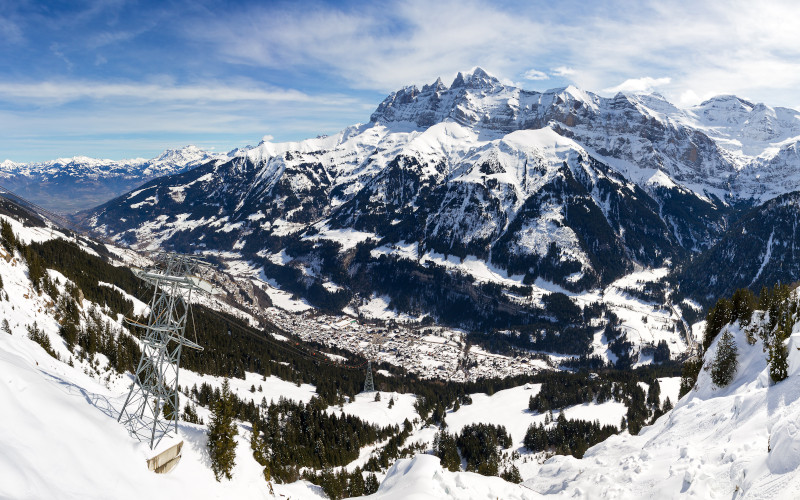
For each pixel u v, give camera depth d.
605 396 158.50
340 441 130.75
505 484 48.78
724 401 49.78
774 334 54.84
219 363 162.38
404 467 55.09
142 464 45.88
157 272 54.56
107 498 38.25
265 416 131.38
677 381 177.25
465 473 49.38
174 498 45.84
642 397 155.62
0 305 91.06
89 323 117.75
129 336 130.88
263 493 62.53
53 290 117.19
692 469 36.00
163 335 55.03
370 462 119.56
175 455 51.47
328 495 89.31
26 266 115.50
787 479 27.36
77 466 38.41
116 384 94.81
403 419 162.00
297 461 113.56
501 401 173.00
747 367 56.81
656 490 37.41
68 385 52.06
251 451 69.19
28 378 42.41
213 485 53.75
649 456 46.19
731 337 61.00
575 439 128.12
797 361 41.22
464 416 162.25
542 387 172.25
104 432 45.09
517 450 132.38
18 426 36.50
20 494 31.75
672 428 51.78
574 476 52.03
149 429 51.84
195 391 122.81
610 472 45.50
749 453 34.06
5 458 32.81
